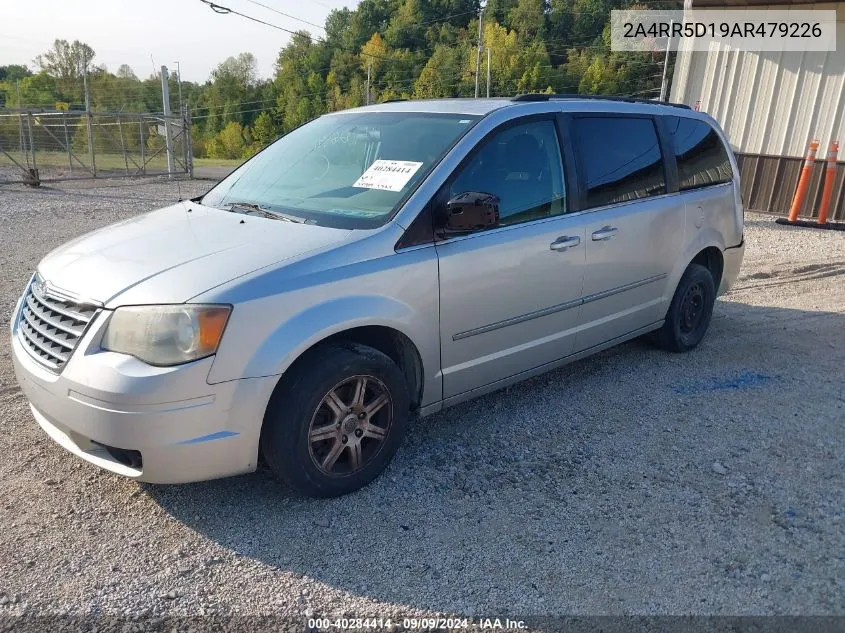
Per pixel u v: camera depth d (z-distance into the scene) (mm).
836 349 5645
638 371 5078
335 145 4180
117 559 2865
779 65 11789
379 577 2799
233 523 3127
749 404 4527
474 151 3713
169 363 2777
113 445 2809
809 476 3629
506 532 3102
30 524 3066
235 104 100562
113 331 2857
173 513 3189
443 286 3506
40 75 90750
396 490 3424
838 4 10992
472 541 3035
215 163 36750
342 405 3230
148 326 2805
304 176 4031
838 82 11219
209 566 2842
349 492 3359
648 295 4887
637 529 3135
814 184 11703
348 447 3297
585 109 4426
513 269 3818
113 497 3297
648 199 4750
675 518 3225
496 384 4012
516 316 3926
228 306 2836
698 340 5559
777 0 11539
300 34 35844
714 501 3371
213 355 2807
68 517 3131
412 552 2955
